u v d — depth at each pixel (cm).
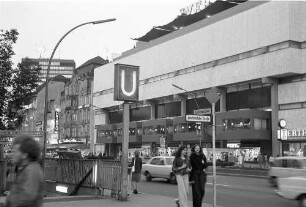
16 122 2141
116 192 1506
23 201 425
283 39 4991
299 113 4969
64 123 10519
